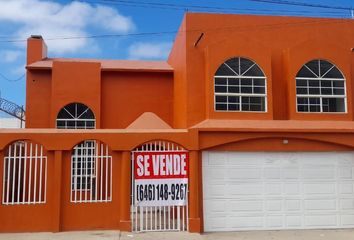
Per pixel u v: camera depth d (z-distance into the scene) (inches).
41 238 435.8
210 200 498.9
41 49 759.1
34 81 719.1
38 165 485.7
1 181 468.8
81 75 714.2
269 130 514.3
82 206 477.4
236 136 508.1
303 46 585.9
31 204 469.1
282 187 516.7
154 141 490.3
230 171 507.8
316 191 523.2
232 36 598.9
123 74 737.0
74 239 431.8
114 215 481.1
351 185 531.2
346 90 584.7
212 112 554.3
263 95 570.9
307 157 528.1
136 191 483.2
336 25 631.2
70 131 482.6
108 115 722.8
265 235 474.3
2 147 467.8
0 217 462.3
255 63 576.4
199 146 498.6
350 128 539.2
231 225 498.9
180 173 492.4
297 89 579.5
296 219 514.0
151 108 733.9
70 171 479.2
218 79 566.6
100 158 490.3
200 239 446.3
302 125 550.3
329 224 519.2
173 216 490.0
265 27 613.0
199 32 590.2
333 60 589.3
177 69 681.6
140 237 446.9
